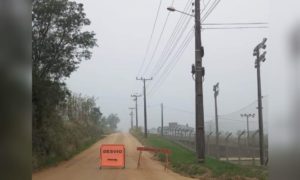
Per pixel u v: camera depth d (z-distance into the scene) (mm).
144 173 24750
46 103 30641
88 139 62625
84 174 24250
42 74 31328
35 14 30156
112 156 28312
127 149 50656
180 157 33094
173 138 70500
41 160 28828
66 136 42625
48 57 31172
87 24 32750
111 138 84375
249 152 32125
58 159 34062
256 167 23250
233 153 35438
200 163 26312
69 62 32562
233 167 23422
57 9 30719
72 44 32406
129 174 24109
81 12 32406
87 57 33344
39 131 31094
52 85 31297
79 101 70375
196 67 27484
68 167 29203
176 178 22219
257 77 29828
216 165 24812
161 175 23672
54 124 36500
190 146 48938
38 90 29594
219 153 34625
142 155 40875
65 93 33406
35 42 30688
